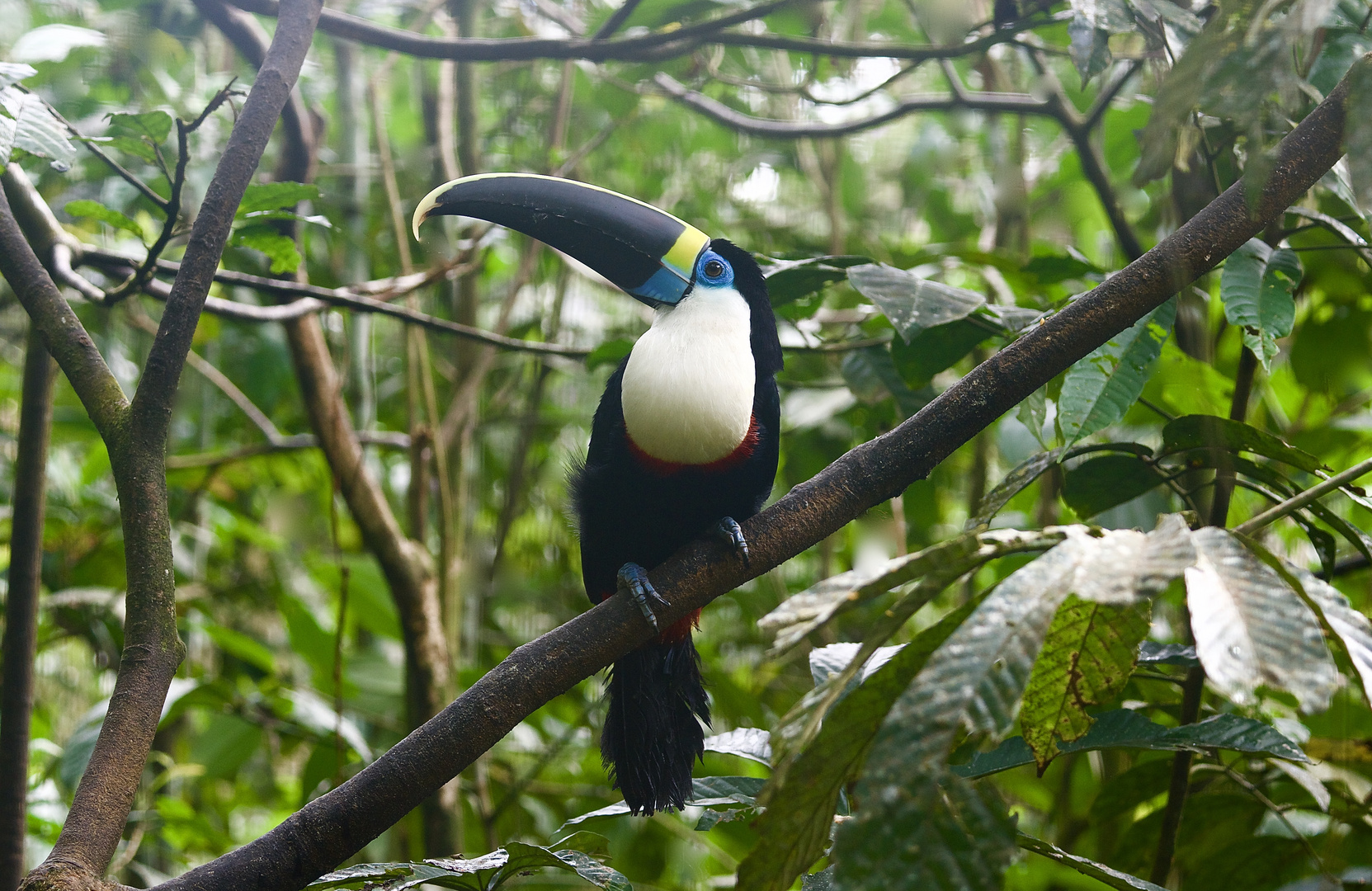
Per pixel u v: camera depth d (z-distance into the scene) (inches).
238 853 92.7
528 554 317.7
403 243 216.8
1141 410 200.5
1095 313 100.4
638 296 140.3
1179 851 155.9
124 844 220.8
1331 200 179.9
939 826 63.4
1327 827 157.9
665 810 130.5
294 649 231.8
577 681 104.3
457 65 233.0
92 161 225.1
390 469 311.7
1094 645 80.8
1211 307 220.2
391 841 218.8
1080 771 229.3
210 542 279.7
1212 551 66.2
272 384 274.5
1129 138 226.8
